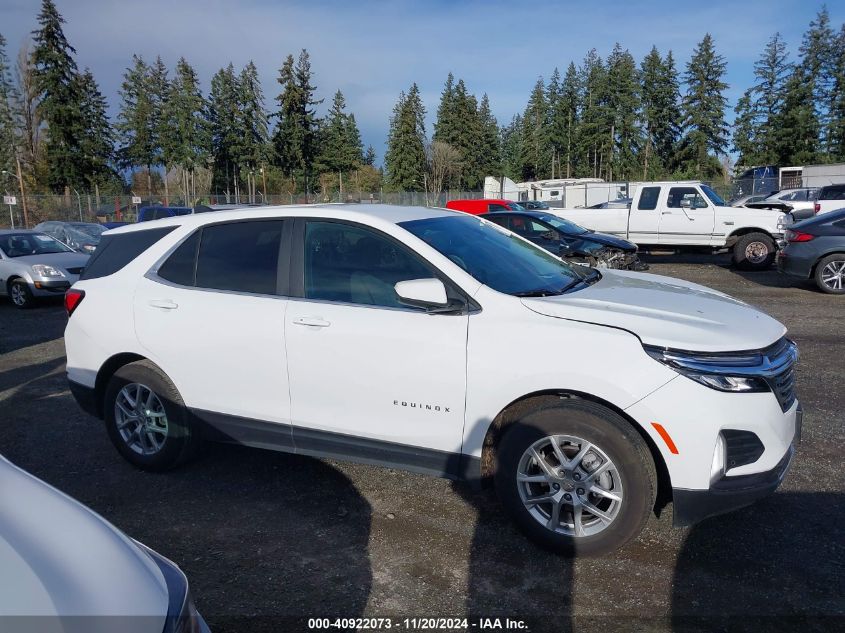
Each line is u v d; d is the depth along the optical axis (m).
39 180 50.91
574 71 78.44
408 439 3.54
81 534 1.81
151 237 4.48
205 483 4.27
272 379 3.86
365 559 3.34
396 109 73.62
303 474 4.38
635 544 3.43
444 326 3.40
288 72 64.12
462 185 77.69
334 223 3.88
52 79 50.75
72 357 4.58
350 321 3.60
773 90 63.19
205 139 68.69
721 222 15.00
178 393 4.23
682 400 2.95
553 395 3.30
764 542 3.41
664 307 3.41
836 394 5.77
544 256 4.38
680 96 67.62
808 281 12.81
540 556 3.33
